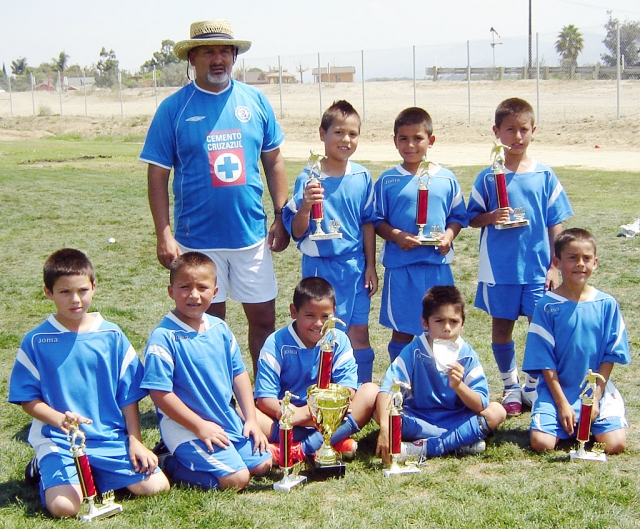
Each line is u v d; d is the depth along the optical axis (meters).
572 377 4.71
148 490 4.03
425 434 4.56
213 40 4.89
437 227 5.27
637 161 19.56
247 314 5.45
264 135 5.39
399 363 4.70
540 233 5.33
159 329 4.28
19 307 7.84
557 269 5.07
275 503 3.88
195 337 4.29
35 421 4.15
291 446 4.19
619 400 4.67
